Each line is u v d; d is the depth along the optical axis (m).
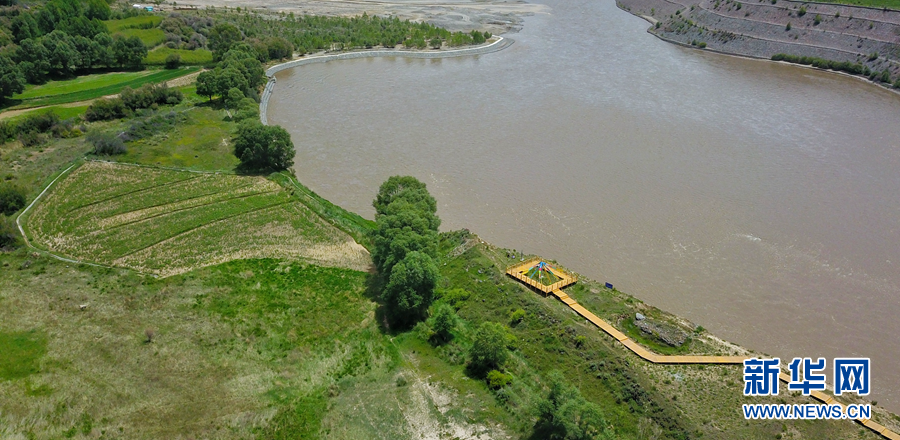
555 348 92.69
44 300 102.31
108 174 143.62
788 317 104.00
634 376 85.94
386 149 162.75
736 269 115.25
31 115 165.50
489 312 101.94
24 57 198.50
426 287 99.19
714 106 190.00
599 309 100.50
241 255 117.12
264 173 147.50
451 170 150.50
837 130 172.88
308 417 82.31
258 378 88.00
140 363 89.56
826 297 108.62
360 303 105.06
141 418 80.81
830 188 141.88
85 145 156.25
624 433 78.69
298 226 126.56
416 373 90.06
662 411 80.88
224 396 84.62
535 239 123.81
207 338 95.00
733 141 165.12
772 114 183.88
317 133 173.88
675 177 146.25
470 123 177.75
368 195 141.62
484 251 116.31
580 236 124.62
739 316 104.00
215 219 127.38
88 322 97.44
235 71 191.00
